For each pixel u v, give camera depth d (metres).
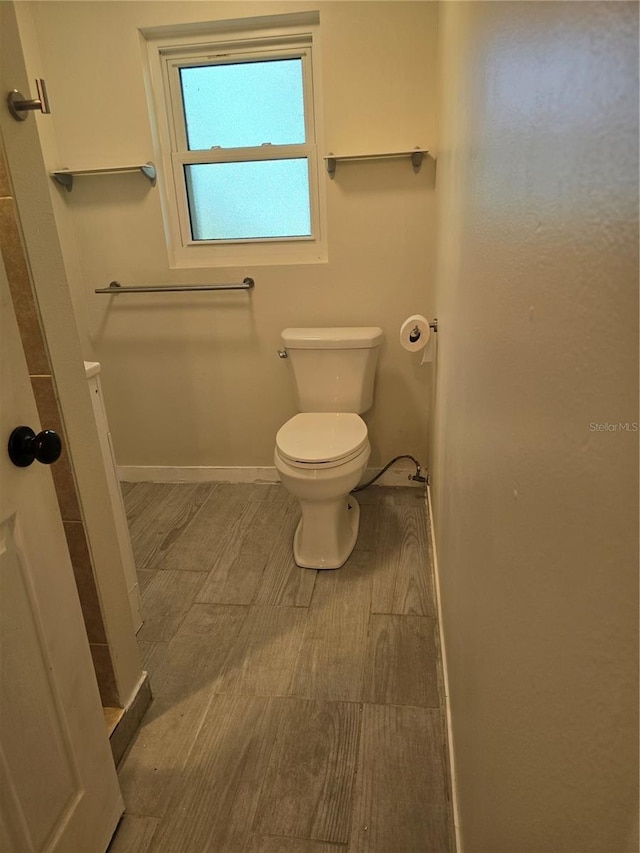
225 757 1.28
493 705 0.71
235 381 2.51
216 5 2.01
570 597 0.40
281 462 1.87
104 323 2.49
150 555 2.09
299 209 2.30
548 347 0.46
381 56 2.00
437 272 1.85
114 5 2.04
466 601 1.00
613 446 0.32
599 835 0.35
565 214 0.42
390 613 1.73
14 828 0.85
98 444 1.27
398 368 2.38
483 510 0.80
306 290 2.33
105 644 1.28
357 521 2.22
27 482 0.88
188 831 1.13
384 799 1.17
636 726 0.30
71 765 1.00
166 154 2.27
